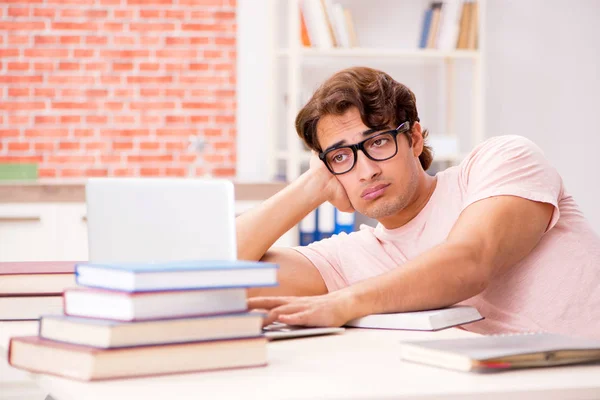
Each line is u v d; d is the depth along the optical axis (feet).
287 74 15.92
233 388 2.85
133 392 2.79
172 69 15.94
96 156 15.80
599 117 16.96
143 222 4.26
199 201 4.29
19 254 11.91
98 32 15.70
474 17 15.01
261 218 5.65
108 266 3.15
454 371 3.15
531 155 5.35
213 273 3.16
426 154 6.03
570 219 5.61
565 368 3.21
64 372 3.05
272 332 4.04
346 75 5.21
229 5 16.05
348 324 4.51
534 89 16.76
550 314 5.37
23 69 15.53
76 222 12.03
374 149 5.19
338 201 5.82
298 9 14.32
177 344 3.07
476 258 4.71
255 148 16.21
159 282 3.05
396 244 5.74
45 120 15.64
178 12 15.90
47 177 15.66
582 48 16.85
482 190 5.12
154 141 15.94
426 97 16.07
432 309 4.60
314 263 5.74
